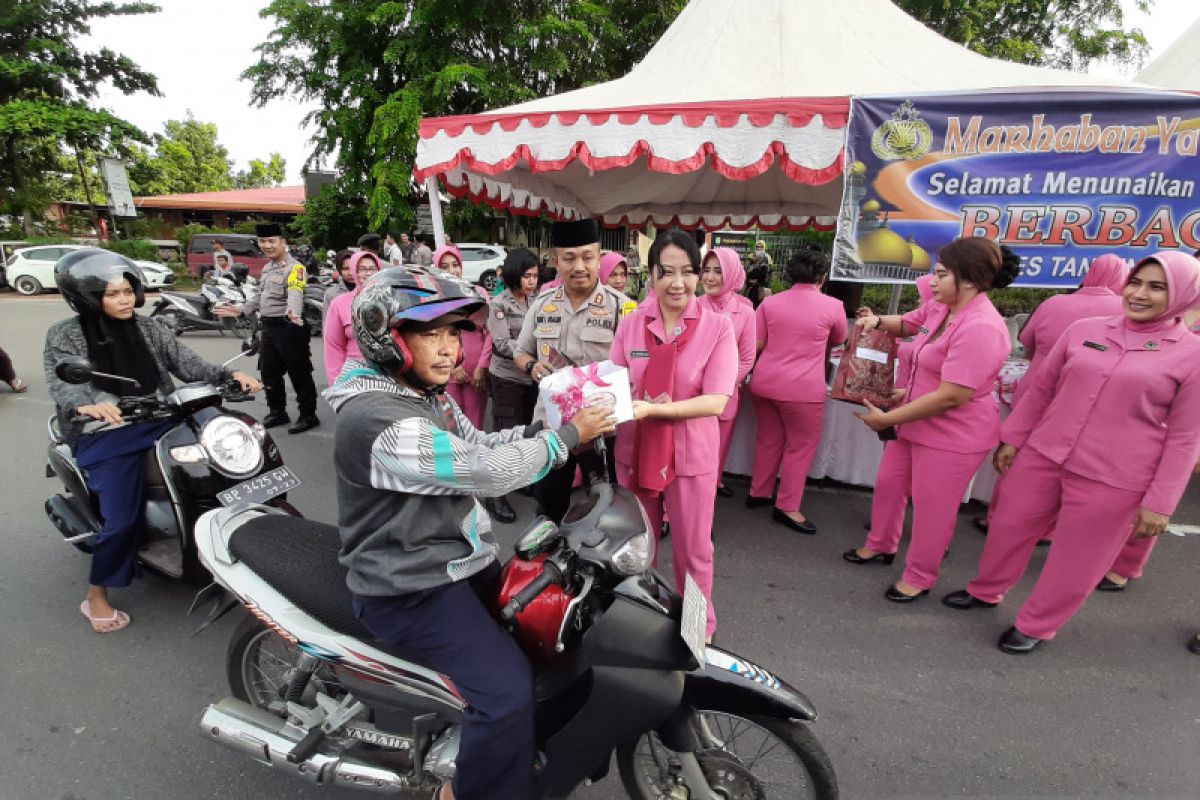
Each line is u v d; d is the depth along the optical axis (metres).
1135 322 2.45
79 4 24.42
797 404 3.84
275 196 28.98
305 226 19.61
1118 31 17.27
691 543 2.53
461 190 6.17
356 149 16.72
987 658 2.83
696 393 2.36
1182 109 3.52
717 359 2.32
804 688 2.62
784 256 15.39
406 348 1.42
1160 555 3.77
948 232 3.95
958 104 3.79
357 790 2.11
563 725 1.67
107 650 2.79
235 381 2.88
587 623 1.64
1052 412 2.71
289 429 5.75
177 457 2.59
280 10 15.72
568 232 3.23
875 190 3.98
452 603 1.58
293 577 1.84
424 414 1.49
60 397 2.54
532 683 1.57
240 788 2.12
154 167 37.31
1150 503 2.40
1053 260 3.86
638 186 7.91
